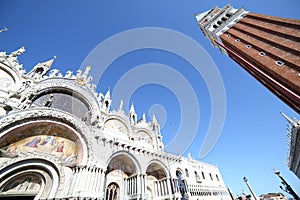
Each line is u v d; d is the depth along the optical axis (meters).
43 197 19.39
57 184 20.70
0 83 23.38
